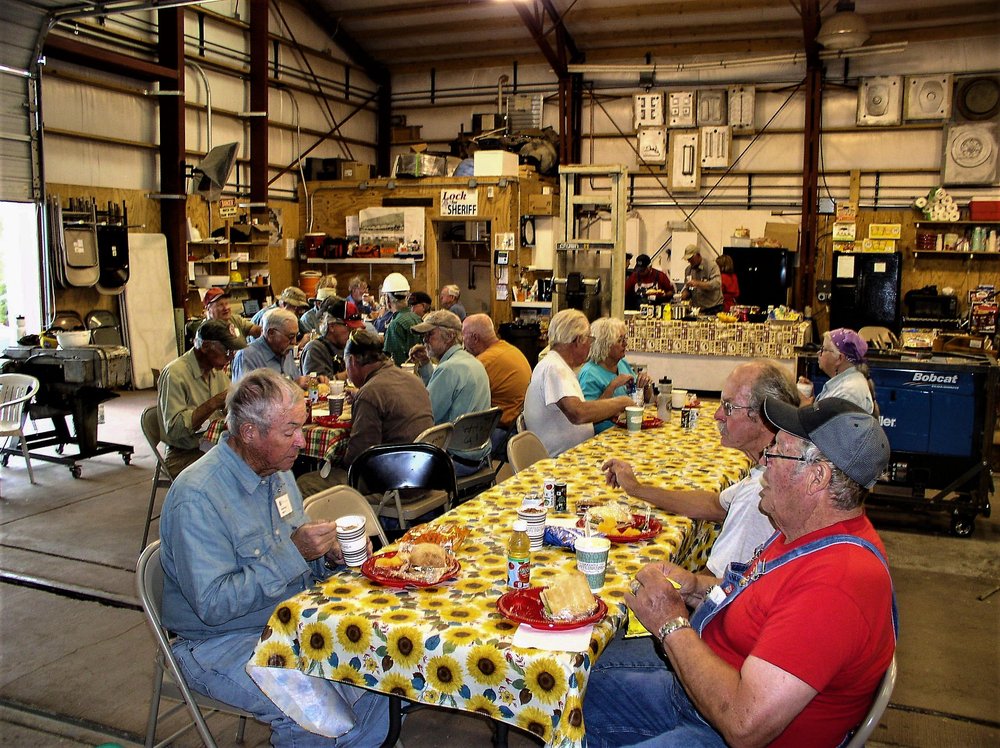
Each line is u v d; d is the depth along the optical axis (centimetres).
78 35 868
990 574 427
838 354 390
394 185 1185
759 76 1143
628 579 204
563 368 384
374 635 174
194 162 1042
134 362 934
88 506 518
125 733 271
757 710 146
